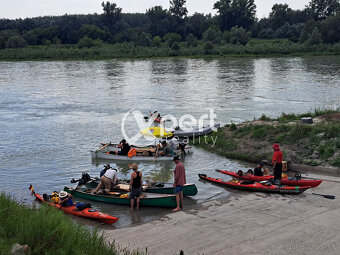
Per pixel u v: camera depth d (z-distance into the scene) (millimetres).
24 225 8305
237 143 20422
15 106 35281
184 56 102438
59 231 8336
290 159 17406
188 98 38781
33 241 7820
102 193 13898
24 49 108938
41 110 33375
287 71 63406
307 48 104812
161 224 11320
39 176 16969
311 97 37719
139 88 46594
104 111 32750
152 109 33344
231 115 30141
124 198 13305
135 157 19391
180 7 164500
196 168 17844
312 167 16453
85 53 101750
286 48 103562
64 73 64688
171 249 9422
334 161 16344
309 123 21672
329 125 19438
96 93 42938
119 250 9234
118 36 147500
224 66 74938
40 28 145125
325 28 116438
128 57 100562
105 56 100938
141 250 9422
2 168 18047
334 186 14180
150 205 13195
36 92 43906
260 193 14070
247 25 155500
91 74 63000
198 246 9516
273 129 20547
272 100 36625
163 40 144875
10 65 80875
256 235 9992
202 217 11734
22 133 25172
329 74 57656
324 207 11945
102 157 19719
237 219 11328
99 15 175750
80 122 28516
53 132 25422
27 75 61688
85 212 12203
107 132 25406
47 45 133625
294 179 14531
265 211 11906
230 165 18172
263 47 105188
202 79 54719
